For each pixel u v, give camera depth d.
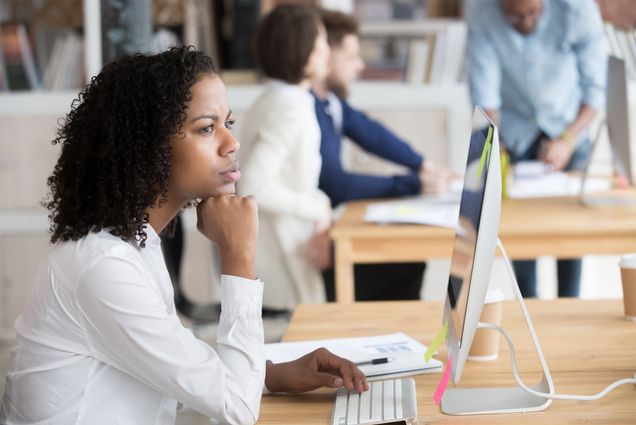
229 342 1.66
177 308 3.67
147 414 1.63
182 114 1.63
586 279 5.28
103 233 1.60
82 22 5.39
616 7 3.28
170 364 1.55
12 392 1.65
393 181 3.96
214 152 1.67
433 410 1.66
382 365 1.93
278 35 3.61
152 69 1.61
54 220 1.64
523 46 4.26
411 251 3.15
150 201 1.63
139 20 4.95
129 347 1.55
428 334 2.19
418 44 5.11
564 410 1.62
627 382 1.69
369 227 3.19
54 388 1.59
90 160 1.60
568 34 4.20
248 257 1.71
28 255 5.18
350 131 4.30
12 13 5.41
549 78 4.28
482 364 1.93
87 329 1.57
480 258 1.46
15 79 5.23
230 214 1.70
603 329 2.15
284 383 1.82
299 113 3.60
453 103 5.00
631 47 3.21
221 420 1.60
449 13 6.75
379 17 6.74
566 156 4.11
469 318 1.50
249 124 3.67
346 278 3.17
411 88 5.03
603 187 3.73
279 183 3.65
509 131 4.42
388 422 1.59
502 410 1.63
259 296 1.70
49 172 5.15
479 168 1.58
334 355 1.85
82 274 1.55
